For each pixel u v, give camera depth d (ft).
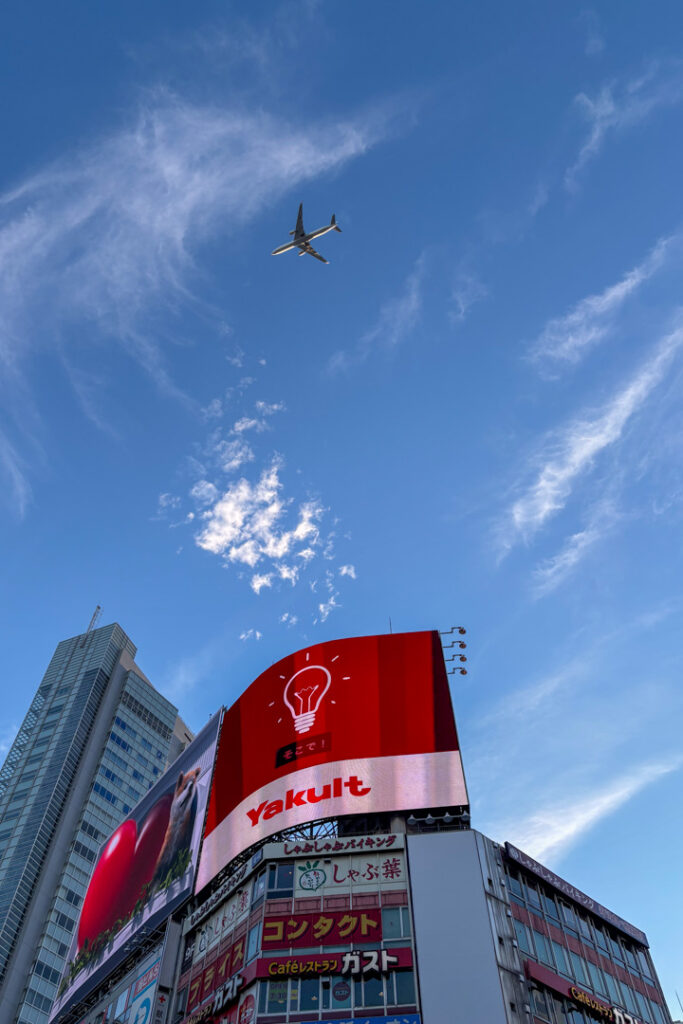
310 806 160.25
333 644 191.11
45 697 493.36
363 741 168.66
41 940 359.05
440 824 153.89
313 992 129.18
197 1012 144.36
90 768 447.01
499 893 140.36
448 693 173.47
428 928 132.36
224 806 181.88
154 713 513.04
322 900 141.49
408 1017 122.31
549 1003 131.54
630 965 159.02
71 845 403.34
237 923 149.59
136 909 191.62
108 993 183.32
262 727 185.78
